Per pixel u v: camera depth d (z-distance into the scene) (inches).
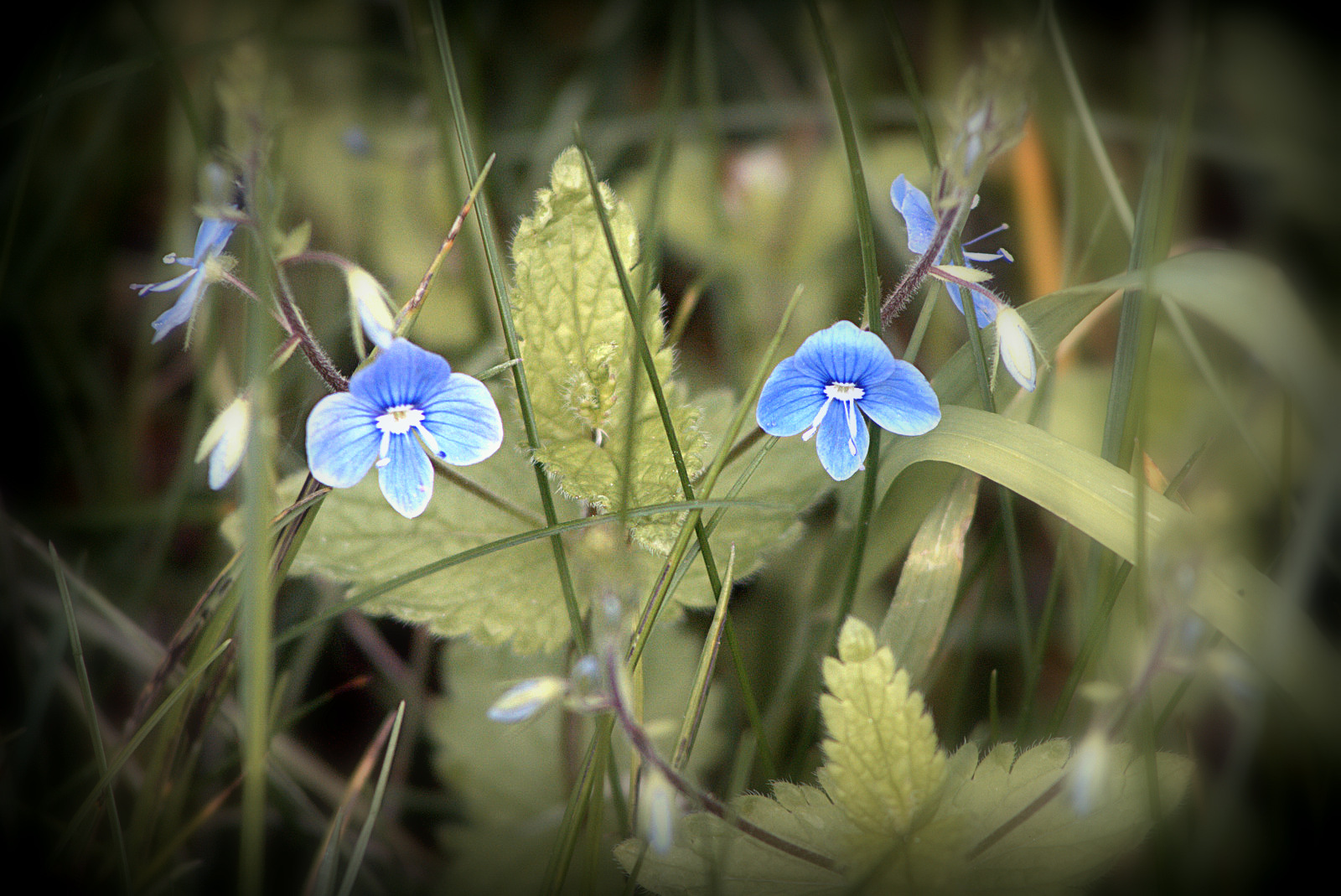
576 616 8.8
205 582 9.7
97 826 8.8
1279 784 8.8
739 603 9.6
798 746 9.0
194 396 9.9
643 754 8.2
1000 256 9.1
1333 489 8.6
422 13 9.5
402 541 9.2
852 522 9.3
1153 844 8.7
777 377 8.8
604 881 8.9
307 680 9.5
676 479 9.1
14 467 10.0
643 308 9.0
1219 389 9.3
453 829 9.2
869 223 9.0
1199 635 8.4
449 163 9.4
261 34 9.7
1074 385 9.8
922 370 10.0
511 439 9.4
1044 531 9.7
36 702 9.1
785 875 8.5
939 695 9.4
